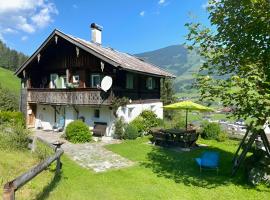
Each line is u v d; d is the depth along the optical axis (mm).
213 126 19453
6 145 12281
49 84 25719
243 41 9477
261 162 10344
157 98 27141
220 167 12188
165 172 11383
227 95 8578
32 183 8570
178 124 21000
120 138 19281
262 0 8312
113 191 9016
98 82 21781
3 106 28078
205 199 8633
